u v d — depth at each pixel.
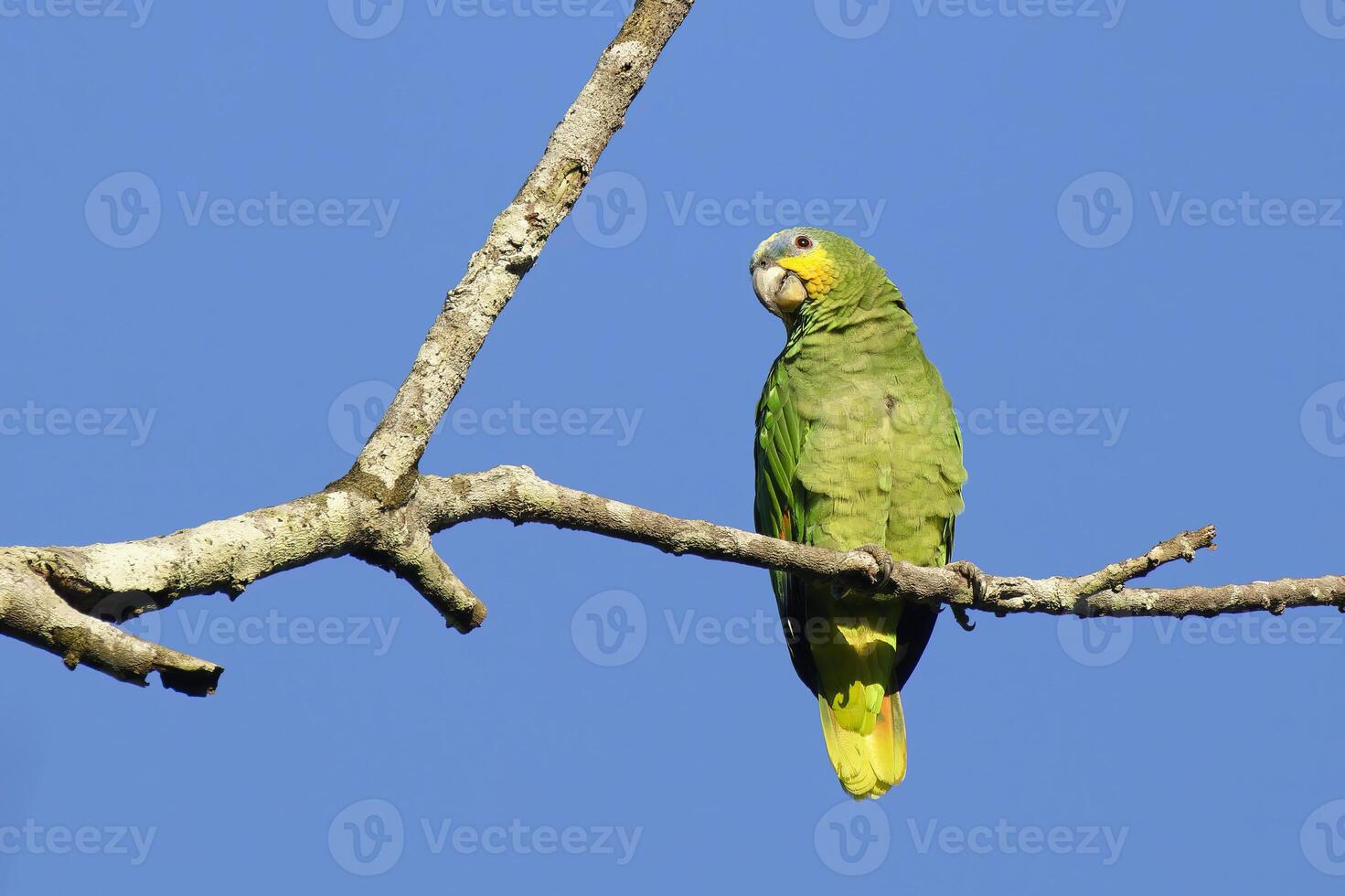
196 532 8.12
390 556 9.07
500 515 9.69
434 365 9.56
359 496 8.89
